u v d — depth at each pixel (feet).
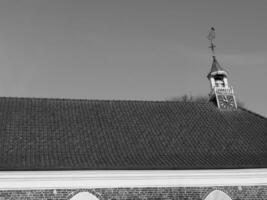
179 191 68.90
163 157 72.69
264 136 84.33
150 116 87.86
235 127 87.30
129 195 67.00
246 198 70.38
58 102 88.43
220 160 72.95
